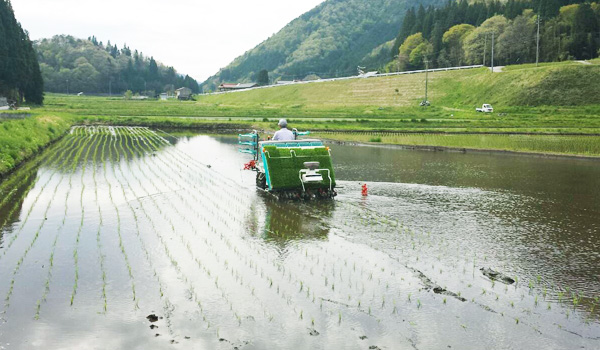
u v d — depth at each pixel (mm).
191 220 12836
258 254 10078
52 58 187625
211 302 7734
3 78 81125
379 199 15773
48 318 7164
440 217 13281
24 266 9242
